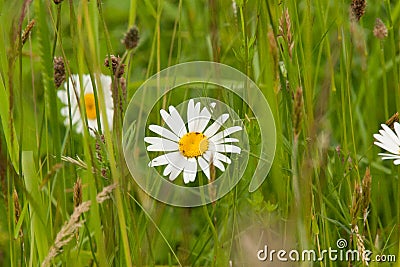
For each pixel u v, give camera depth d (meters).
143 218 0.84
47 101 0.78
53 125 0.78
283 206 0.82
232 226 0.84
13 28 0.78
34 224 0.79
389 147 0.83
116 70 0.78
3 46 0.81
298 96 0.77
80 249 0.83
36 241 0.80
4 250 0.87
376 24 0.83
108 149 0.77
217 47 0.84
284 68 0.83
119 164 0.78
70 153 0.82
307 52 0.82
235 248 0.84
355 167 0.84
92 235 0.85
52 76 0.78
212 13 0.84
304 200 0.79
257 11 0.83
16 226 0.79
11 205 0.80
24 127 0.80
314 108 0.85
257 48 0.88
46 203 0.83
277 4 0.83
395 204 0.88
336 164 0.86
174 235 0.88
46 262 0.76
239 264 0.83
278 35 0.82
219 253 0.81
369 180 0.79
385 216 0.88
